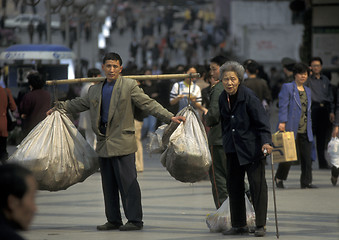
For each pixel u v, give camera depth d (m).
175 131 16.55
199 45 128.38
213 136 17.91
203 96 24.00
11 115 25.98
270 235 16.00
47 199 22.98
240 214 16.11
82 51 99.88
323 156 31.03
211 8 148.38
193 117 16.89
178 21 151.75
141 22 138.12
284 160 22.62
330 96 30.19
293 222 17.89
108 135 16.88
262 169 15.73
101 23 94.44
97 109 16.89
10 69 39.81
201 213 19.70
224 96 15.88
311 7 45.44
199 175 16.78
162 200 22.31
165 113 16.70
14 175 6.27
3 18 96.31
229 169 16.05
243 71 15.67
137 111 17.52
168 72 39.00
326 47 45.44
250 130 15.63
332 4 45.09
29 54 39.81
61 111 17.14
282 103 24.33
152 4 157.38
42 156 16.36
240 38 102.50
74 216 19.47
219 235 16.14
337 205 20.84
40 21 97.81
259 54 97.81
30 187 6.34
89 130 29.69
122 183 16.91
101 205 21.58
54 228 17.44
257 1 111.69
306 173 24.81
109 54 16.91
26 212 6.33
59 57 40.12
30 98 26.20
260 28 97.88
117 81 16.94
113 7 132.00
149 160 35.81
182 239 15.62
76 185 26.52
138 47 120.12
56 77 38.88
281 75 92.69
